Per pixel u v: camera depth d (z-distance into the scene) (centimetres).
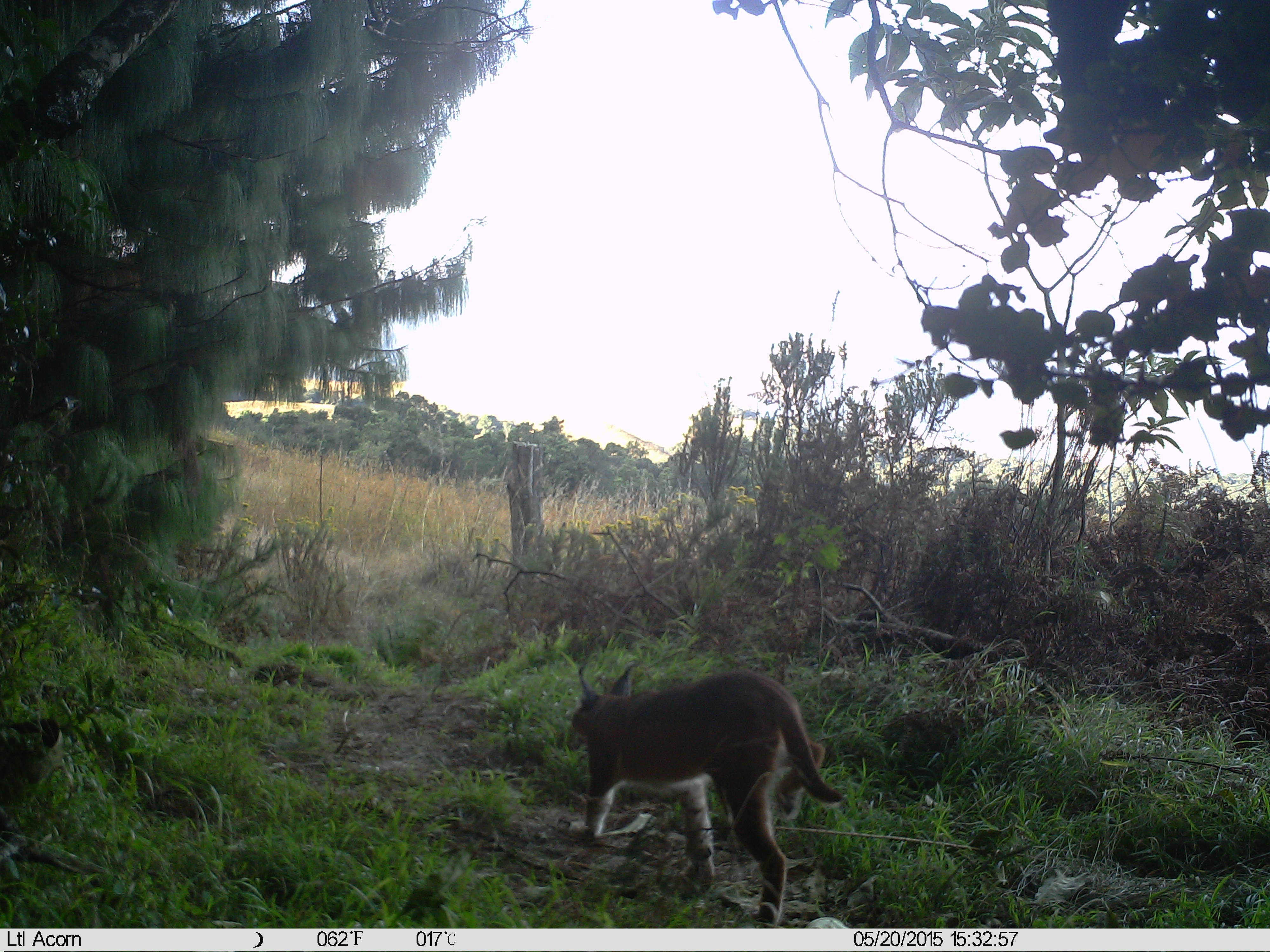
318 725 505
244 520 877
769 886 363
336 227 847
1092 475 688
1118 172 244
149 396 634
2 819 313
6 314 445
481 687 586
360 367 905
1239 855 438
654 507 1154
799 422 734
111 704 418
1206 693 619
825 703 538
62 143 539
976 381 216
